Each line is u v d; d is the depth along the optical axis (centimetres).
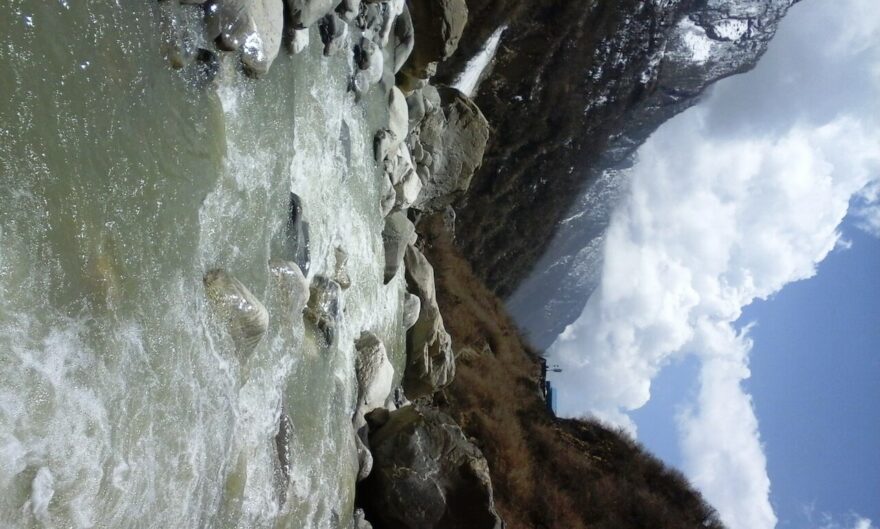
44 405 208
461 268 1883
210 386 302
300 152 445
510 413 1520
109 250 243
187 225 294
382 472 557
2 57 203
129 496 244
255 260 362
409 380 764
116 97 251
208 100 313
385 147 599
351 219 549
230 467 321
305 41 410
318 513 438
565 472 1492
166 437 267
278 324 385
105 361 235
